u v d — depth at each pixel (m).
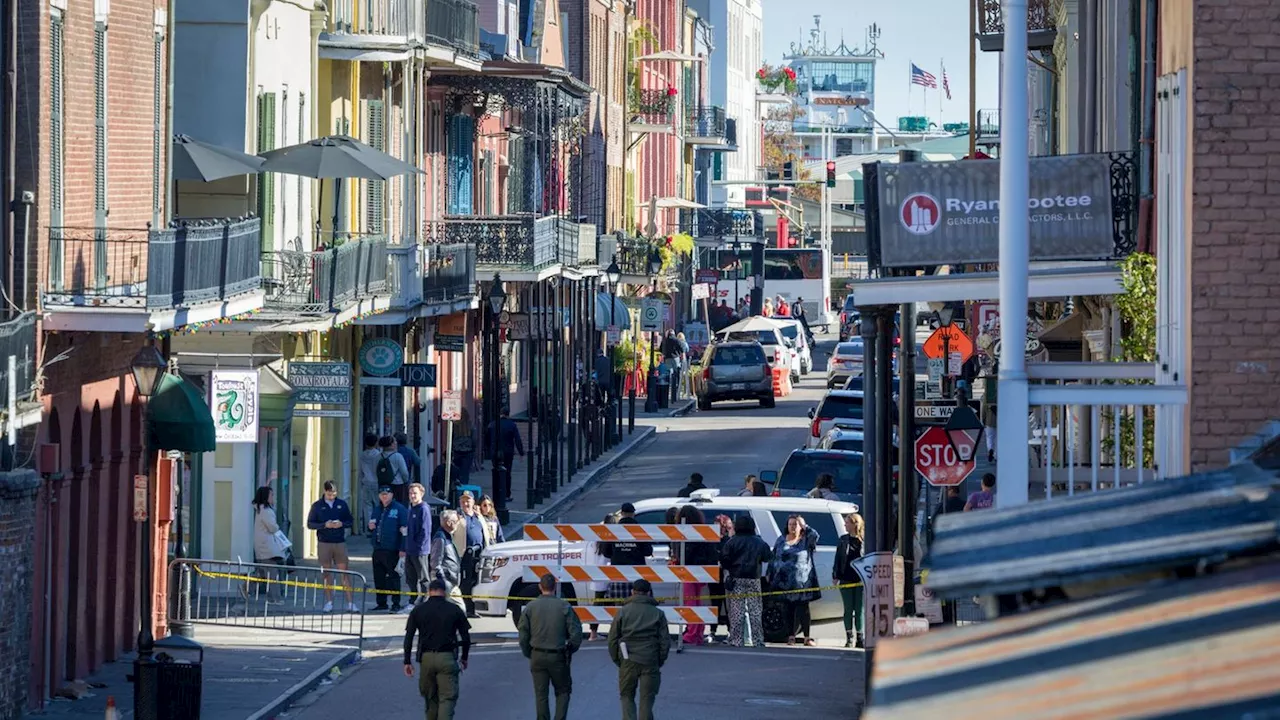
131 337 72.12
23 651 58.88
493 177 156.12
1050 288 53.22
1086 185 54.25
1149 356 52.12
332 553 86.31
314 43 105.94
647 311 199.88
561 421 140.62
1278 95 39.44
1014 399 40.19
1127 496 23.44
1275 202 39.53
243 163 85.75
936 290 52.94
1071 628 16.05
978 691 14.67
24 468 59.12
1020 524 22.28
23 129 62.44
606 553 78.69
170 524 78.06
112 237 71.56
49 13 63.38
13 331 57.53
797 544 77.19
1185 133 41.12
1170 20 44.41
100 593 69.69
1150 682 14.11
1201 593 16.20
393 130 118.88
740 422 184.75
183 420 72.81
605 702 64.12
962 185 53.22
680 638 75.50
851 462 95.38
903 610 62.25
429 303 116.00
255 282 77.12
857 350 192.38
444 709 55.88
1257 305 39.56
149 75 75.88
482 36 153.25
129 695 65.38
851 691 66.12
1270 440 34.66
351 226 110.62
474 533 85.62
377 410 117.75
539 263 136.25
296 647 74.94
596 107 196.88
